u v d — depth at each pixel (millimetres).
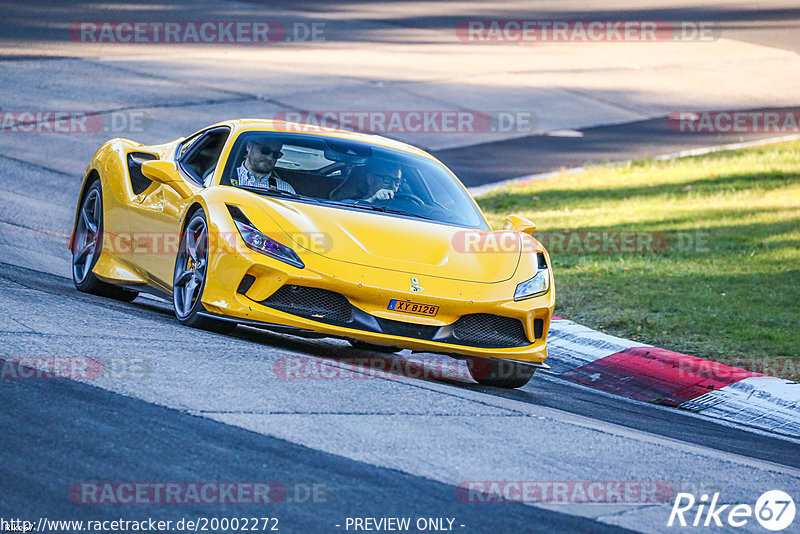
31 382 17344
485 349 23297
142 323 23719
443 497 14711
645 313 34875
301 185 25516
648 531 14633
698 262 42656
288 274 22047
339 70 82438
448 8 120125
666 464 18359
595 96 84000
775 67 99625
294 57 85938
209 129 28391
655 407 26938
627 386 28875
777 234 47719
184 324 24250
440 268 23422
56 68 71438
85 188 30828
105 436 15250
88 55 77250
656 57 100125
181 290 24906
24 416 15664
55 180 47312
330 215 24000
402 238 23938
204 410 17031
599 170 62969
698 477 17828
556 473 16641
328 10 111688
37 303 24125
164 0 105438
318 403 18453
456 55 93438
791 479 19000
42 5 95500
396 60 88688
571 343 31750
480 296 23188
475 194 55344
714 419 26328
